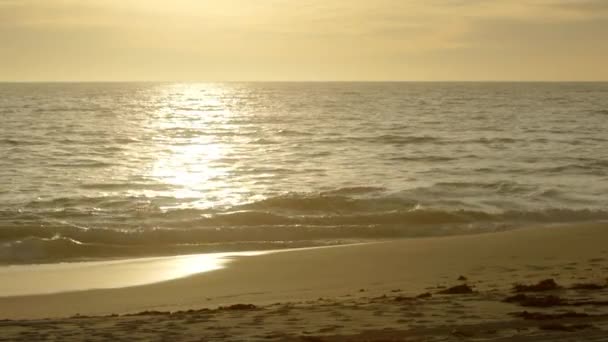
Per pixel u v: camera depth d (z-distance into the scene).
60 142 54.22
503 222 24.92
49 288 15.55
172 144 53.81
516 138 56.66
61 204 28.58
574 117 82.19
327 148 50.41
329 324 9.32
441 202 28.64
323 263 17.36
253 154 46.97
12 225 22.67
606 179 35.25
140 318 10.85
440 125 71.12
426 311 9.77
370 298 11.96
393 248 19.02
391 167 40.41
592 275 13.53
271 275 16.22
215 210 26.77
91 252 20.31
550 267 15.12
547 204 28.59
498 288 12.16
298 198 27.86
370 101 129.25
